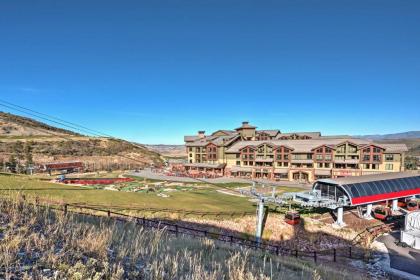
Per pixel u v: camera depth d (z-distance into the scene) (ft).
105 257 28.02
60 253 26.16
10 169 264.31
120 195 122.93
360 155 224.12
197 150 314.14
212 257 41.52
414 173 167.63
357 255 92.07
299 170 245.86
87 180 231.09
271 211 131.64
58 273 22.29
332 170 233.35
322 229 115.44
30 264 23.27
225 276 32.73
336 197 131.85
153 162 385.70
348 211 143.02
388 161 215.92
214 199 153.17
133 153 409.69
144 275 26.71
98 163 340.39
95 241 30.78
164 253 37.19
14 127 395.96
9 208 40.29
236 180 249.75
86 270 23.45
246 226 108.99
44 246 27.71
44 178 209.15
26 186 109.81
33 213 40.93
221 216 114.62
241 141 304.30
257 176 266.98
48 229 33.04
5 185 104.68
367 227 120.57
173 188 202.59
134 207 107.86
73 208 89.61
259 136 328.70
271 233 107.04
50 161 320.09
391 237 110.22
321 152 239.50
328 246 100.42
